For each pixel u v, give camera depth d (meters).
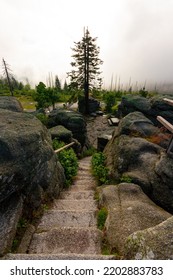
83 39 27.72
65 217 5.59
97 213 5.72
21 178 4.45
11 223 4.29
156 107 13.62
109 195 5.95
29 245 4.38
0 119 5.74
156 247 3.04
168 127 6.77
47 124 16.97
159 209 5.41
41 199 5.85
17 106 9.20
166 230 3.27
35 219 5.39
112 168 8.34
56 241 4.50
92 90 30.78
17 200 4.76
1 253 3.72
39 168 5.68
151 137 9.12
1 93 69.69
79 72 29.42
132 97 16.19
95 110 31.67
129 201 5.59
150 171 6.78
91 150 18.67
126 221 4.66
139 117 10.62
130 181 6.72
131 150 7.79
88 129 25.84
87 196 7.36
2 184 3.88
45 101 32.91
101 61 29.03
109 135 16.28
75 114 17.42
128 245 3.31
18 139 4.76
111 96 33.88
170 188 5.97
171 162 6.32
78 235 4.65
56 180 7.25
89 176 9.85
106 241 4.44
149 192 6.40
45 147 6.30
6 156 4.30
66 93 68.81
